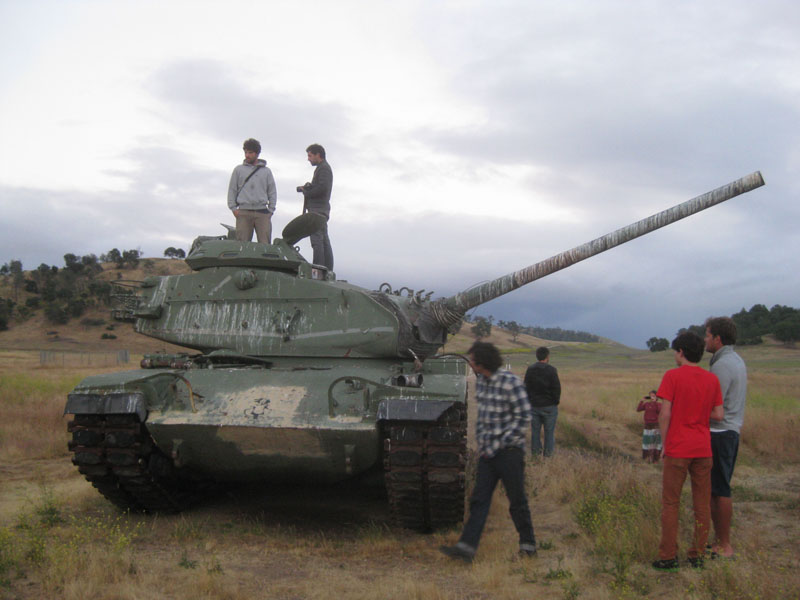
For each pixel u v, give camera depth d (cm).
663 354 8800
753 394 2142
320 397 719
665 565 575
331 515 830
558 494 883
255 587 557
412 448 672
